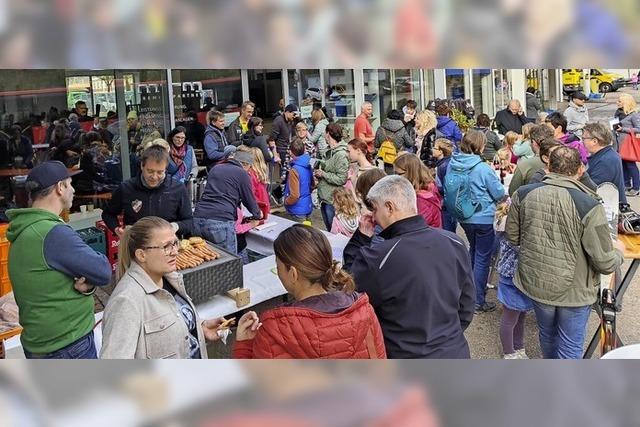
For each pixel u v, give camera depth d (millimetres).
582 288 3012
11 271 2291
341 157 5727
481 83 13922
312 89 10844
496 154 6766
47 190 2340
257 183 4742
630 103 8906
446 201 4547
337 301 1778
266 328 1698
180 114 8633
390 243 2186
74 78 6816
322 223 7445
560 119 5633
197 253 3131
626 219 4023
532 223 3062
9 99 6402
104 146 7086
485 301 4750
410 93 12234
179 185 3703
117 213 3678
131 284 2127
